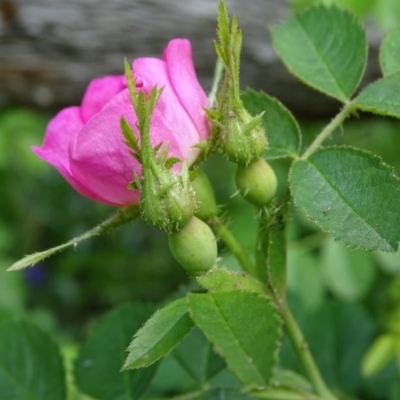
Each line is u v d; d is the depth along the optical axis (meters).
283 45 0.22
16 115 0.43
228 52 0.18
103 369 0.22
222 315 0.17
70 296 0.59
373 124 0.42
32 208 0.62
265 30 0.39
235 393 0.21
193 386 0.22
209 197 0.19
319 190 0.19
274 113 0.21
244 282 0.19
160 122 0.18
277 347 0.17
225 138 0.19
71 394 0.24
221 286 0.18
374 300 0.35
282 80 0.39
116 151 0.18
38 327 0.23
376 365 0.26
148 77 0.18
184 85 0.19
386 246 0.18
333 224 0.18
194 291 0.18
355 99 0.20
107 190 0.18
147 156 0.17
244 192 0.19
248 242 0.29
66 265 0.60
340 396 0.27
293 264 0.31
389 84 0.20
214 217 0.20
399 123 0.41
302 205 0.18
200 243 0.18
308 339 0.27
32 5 0.39
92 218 0.63
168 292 0.57
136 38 0.39
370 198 0.18
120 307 0.23
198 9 0.39
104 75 0.40
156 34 0.39
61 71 0.40
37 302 0.59
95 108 0.19
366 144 0.44
